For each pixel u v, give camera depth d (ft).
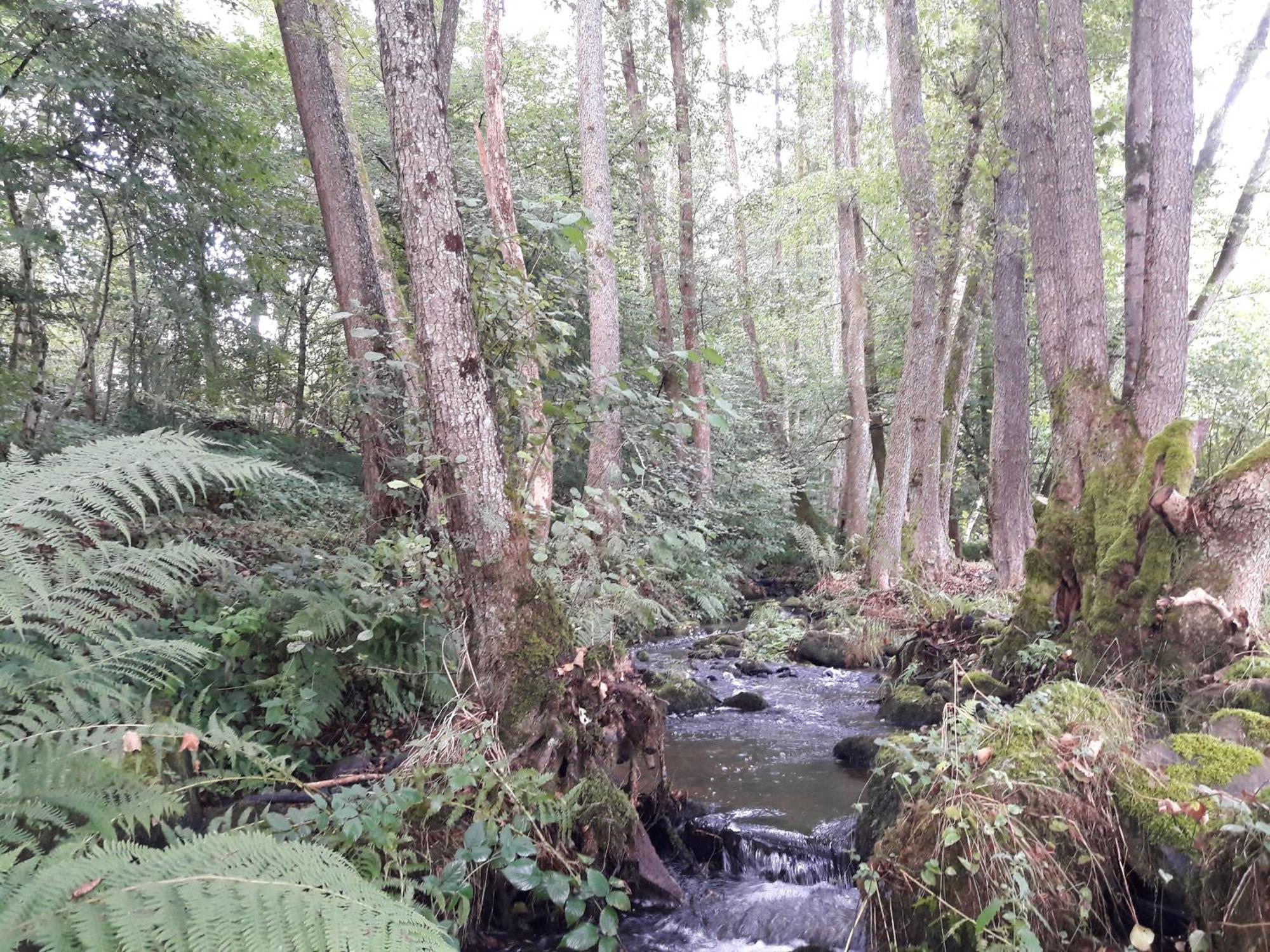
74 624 8.01
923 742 11.25
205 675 11.83
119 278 42.50
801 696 24.23
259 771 11.03
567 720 11.34
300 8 22.94
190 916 4.95
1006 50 29.68
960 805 9.23
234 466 9.63
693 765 17.46
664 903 11.44
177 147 30.37
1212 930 7.89
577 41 37.19
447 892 8.91
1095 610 15.85
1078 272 18.92
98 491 8.51
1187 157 17.62
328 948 5.06
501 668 11.41
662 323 43.83
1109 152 38.17
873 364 57.36
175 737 8.02
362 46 39.06
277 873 5.72
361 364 18.99
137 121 28.81
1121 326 46.57
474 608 11.74
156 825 8.86
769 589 49.98
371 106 42.39
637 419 16.61
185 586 10.00
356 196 23.20
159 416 33.42
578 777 11.32
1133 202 19.30
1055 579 18.42
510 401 14.17
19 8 25.54
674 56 46.55
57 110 27.55
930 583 34.45
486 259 13.85
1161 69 17.65
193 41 31.14
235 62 34.40
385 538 15.15
